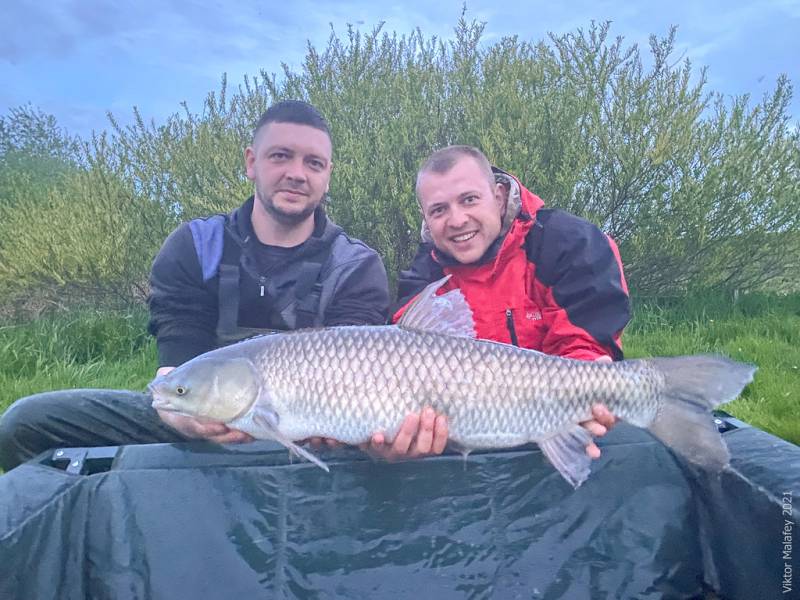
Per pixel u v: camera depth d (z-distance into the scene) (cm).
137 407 89
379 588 67
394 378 74
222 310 104
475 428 75
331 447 80
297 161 105
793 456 70
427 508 72
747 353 176
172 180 258
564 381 75
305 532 70
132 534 67
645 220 239
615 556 70
